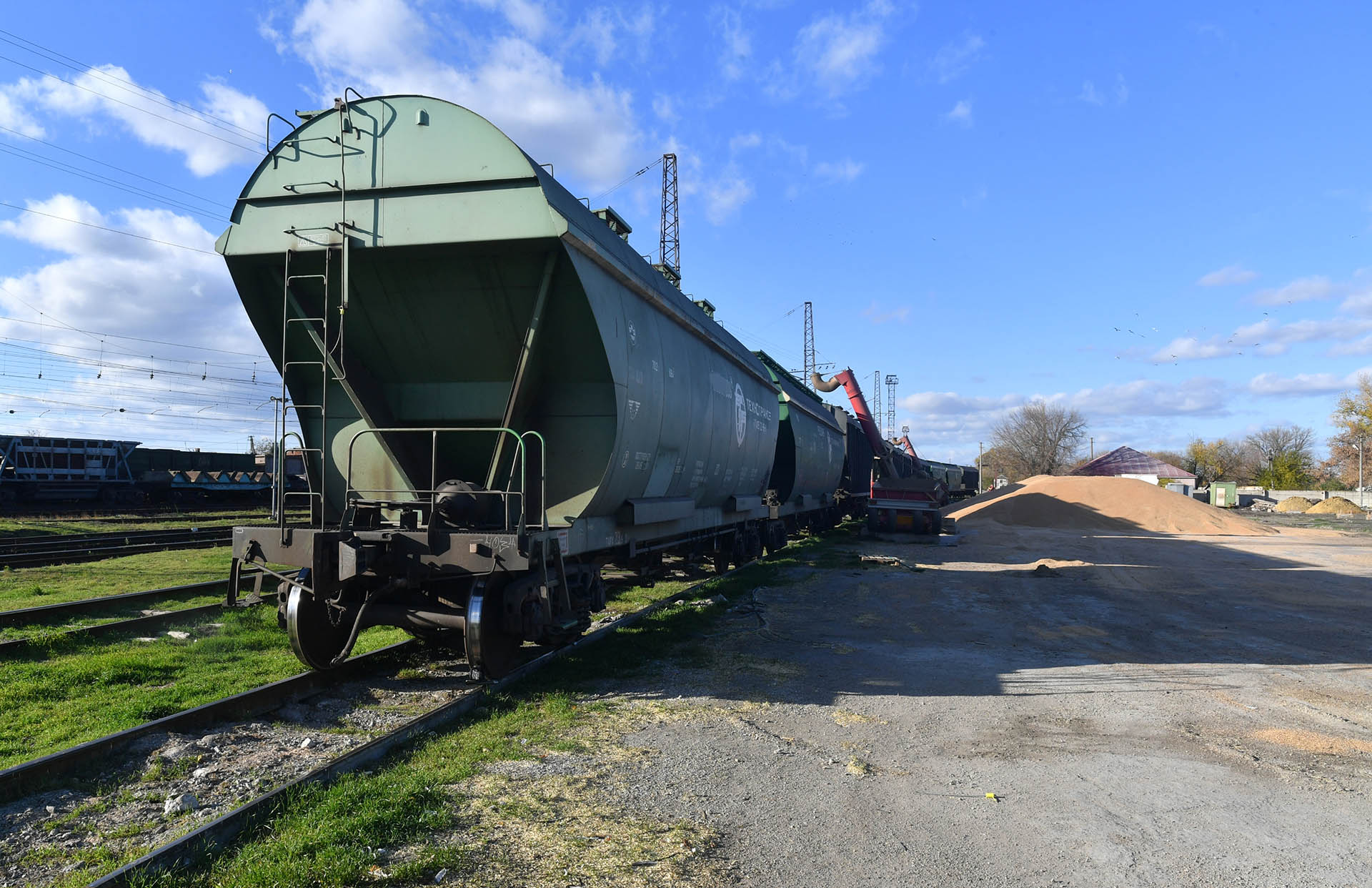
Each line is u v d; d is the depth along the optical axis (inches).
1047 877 145.6
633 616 390.9
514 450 296.0
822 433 923.4
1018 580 617.9
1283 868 150.9
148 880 133.2
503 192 267.9
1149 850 157.6
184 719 215.6
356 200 277.6
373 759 196.4
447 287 282.0
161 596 424.8
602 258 299.4
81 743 199.0
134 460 1352.1
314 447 316.8
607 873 142.8
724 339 521.3
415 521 294.8
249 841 151.1
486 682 263.7
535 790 181.6
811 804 177.6
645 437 338.0
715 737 224.2
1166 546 987.9
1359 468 2910.9
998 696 276.2
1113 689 288.4
